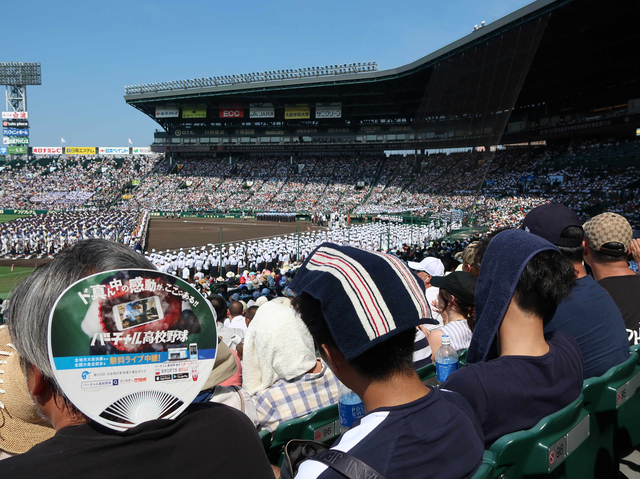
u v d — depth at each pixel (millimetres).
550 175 59500
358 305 1581
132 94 84750
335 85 70562
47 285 1421
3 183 92438
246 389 3793
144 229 49469
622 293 3854
